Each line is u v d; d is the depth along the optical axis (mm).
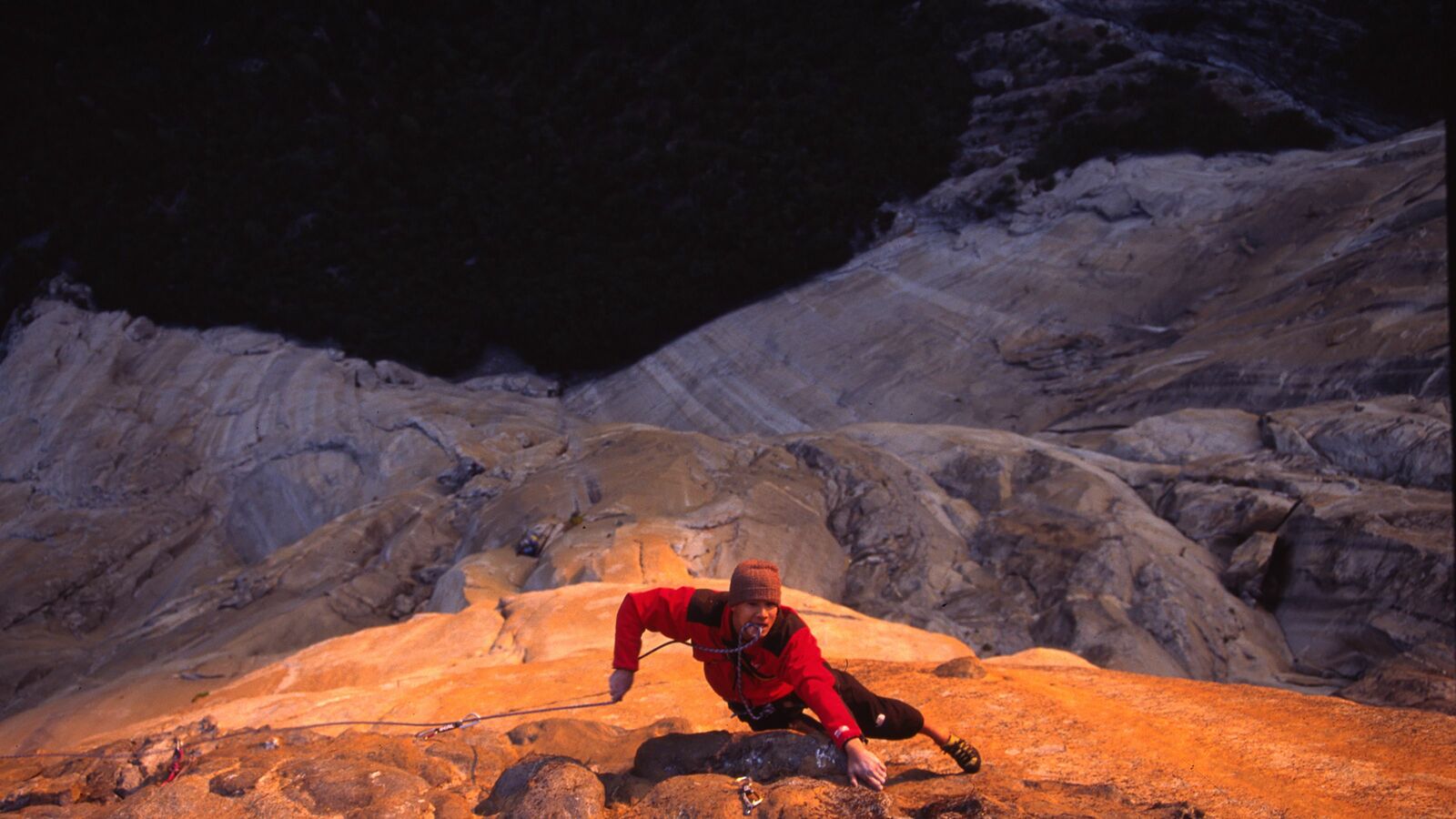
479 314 53750
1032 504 27266
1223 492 26141
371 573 28812
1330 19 54562
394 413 45344
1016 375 41281
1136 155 50219
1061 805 3922
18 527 42094
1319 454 26719
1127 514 25984
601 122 59094
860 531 26797
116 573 40000
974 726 5441
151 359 52594
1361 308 31688
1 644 33250
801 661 3881
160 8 65312
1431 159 40125
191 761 5082
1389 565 21906
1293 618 23359
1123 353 40031
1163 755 4953
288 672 11750
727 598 4035
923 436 31000
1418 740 5160
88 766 5641
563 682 7871
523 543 24328
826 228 52000
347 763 4309
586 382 52188
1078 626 22281
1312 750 4984
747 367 47562
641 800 3902
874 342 46219
